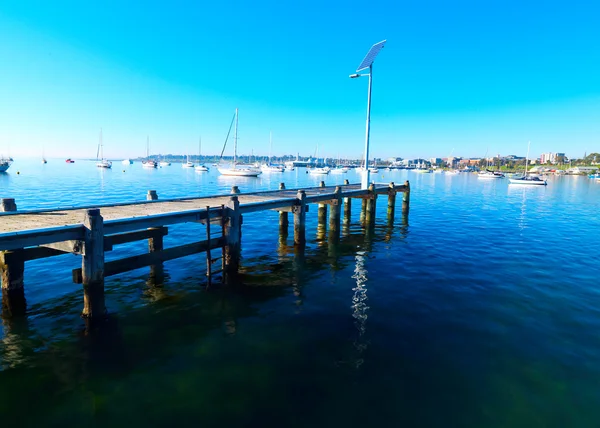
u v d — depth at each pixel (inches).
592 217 1156.5
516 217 1128.8
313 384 260.2
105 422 222.4
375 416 228.5
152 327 346.9
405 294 436.5
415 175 5556.1
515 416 229.3
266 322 359.3
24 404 238.4
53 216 434.6
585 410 234.8
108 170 4451.3
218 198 699.4
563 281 486.6
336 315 375.6
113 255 601.0
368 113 941.8
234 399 243.9
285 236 757.3
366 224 936.9
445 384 260.8
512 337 329.1
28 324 348.8
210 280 455.5
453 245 707.4
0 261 380.8
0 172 3058.6
